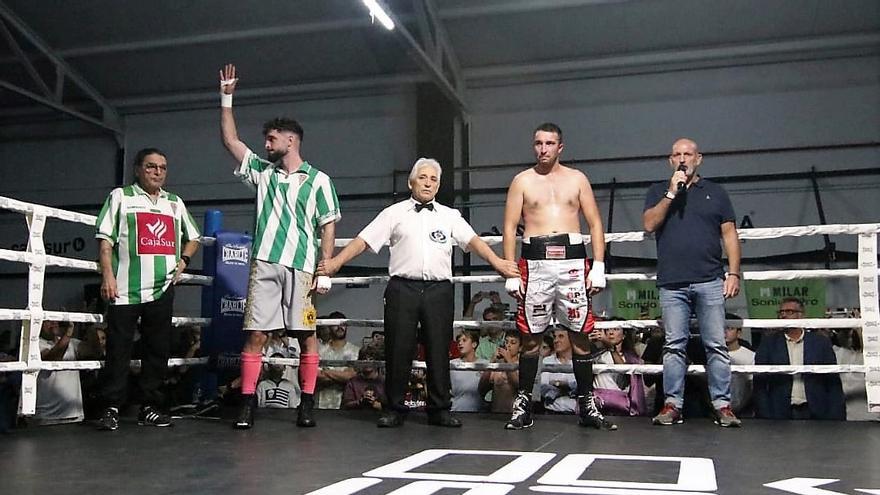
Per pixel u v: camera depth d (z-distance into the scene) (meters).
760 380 3.67
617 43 8.69
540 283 3.18
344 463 2.21
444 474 2.00
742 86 8.62
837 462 2.22
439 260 3.26
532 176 3.32
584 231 8.89
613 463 2.18
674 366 3.29
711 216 3.32
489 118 9.29
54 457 2.35
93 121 9.95
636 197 8.73
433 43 8.34
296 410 3.79
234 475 2.02
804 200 8.34
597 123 8.96
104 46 9.27
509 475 1.98
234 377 4.08
